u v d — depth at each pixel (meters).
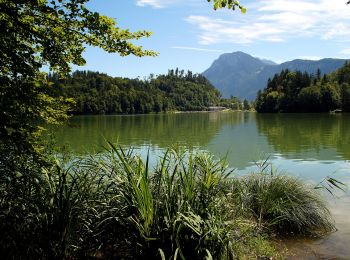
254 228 6.00
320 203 7.18
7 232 4.37
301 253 5.65
